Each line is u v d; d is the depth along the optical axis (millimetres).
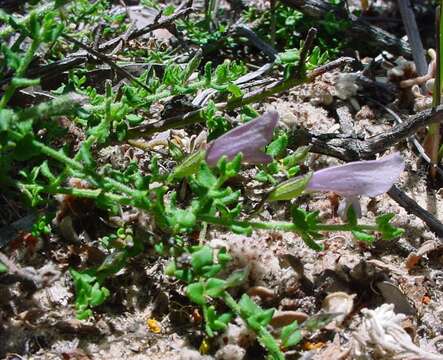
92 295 177
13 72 219
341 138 245
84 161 184
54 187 190
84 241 216
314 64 226
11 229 202
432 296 220
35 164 219
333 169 192
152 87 223
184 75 225
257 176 204
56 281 203
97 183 184
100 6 297
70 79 218
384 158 190
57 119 221
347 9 325
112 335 196
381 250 232
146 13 343
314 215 190
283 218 237
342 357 193
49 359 188
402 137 241
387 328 187
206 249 177
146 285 207
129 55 286
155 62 275
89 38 291
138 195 183
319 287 212
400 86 293
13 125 180
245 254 200
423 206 255
